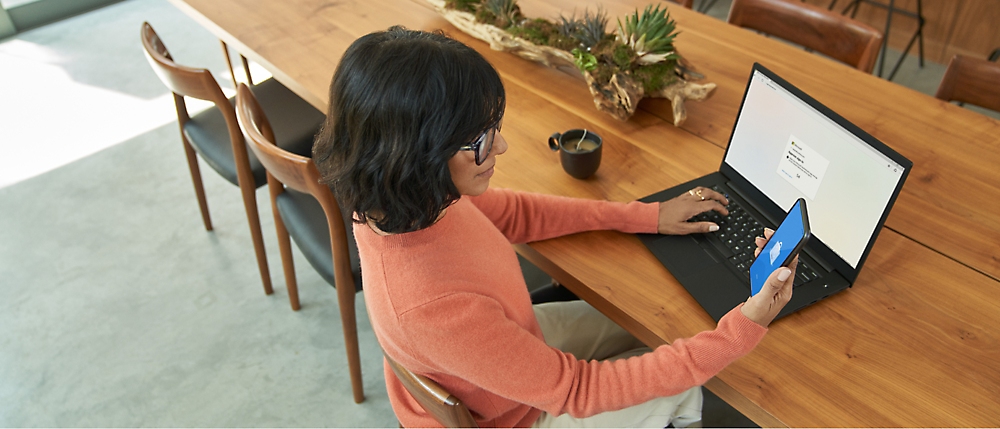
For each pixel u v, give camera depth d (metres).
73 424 1.80
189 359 1.96
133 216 2.50
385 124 0.67
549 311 1.39
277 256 2.31
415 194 0.72
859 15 3.59
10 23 3.76
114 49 3.62
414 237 0.83
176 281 2.22
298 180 1.36
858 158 0.98
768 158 1.17
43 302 2.16
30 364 1.97
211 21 2.06
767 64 1.71
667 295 1.12
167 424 1.80
